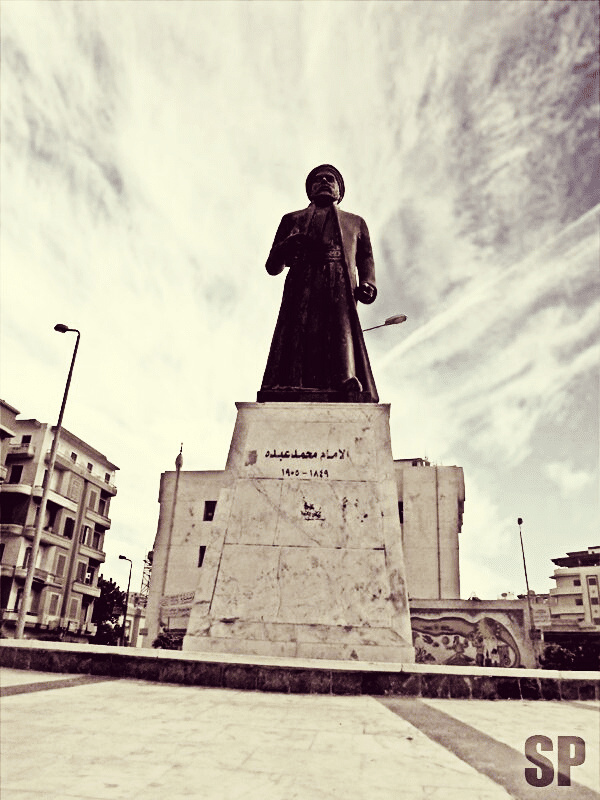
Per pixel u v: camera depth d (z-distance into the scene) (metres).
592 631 54.28
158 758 2.51
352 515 6.32
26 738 2.68
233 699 4.12
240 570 6.01
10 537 38.66
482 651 20.55
